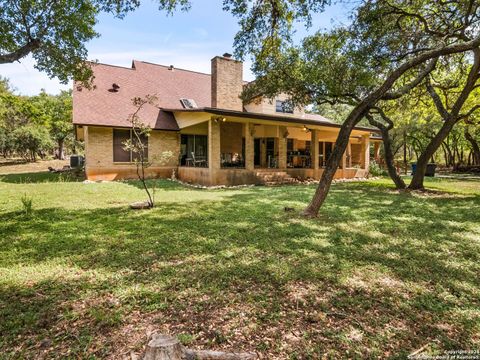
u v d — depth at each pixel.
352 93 9.63
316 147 15.30
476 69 9.14
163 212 6.48
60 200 7.94
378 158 25.11
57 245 4.15
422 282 3.03
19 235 4.62
